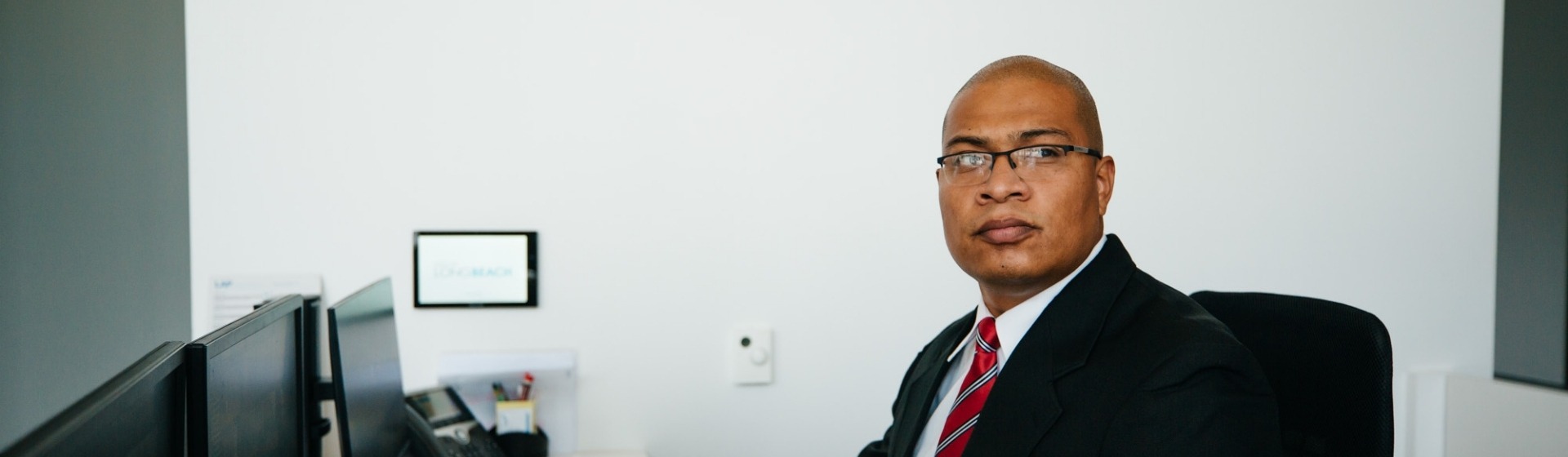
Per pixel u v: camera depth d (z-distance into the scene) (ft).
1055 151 3.30
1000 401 3.13
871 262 7.40
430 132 6.95
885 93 7.36
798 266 7.34
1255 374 2.87
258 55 6.74
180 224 7.81
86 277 7.66
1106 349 3.07
